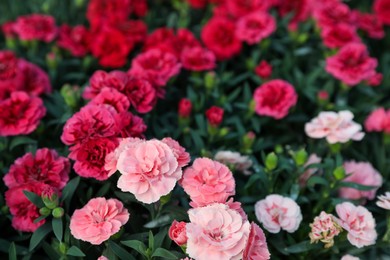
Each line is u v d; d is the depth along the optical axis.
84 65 0.84
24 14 0.96
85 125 0.63
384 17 0.90
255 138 0.77
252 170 0.71
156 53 0.75
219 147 0.75
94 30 0.85
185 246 0.57
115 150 0.61
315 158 0.71
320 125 0.70
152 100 0.70
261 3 0.87
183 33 0.82
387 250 0.66
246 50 0.90
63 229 0.63
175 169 0.59
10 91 0.73
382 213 0.69
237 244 0.56
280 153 0.72
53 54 0.81
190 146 0.73
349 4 1.03
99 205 0.60
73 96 0.70
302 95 0.83
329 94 0.82
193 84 0.82
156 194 0.58
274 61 0.85
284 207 0.63
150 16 0.94
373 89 0.87
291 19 0.92
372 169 0.71
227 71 0.87
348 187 0.69
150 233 0.59
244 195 0.68
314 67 0.86
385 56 0.90
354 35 0.83
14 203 0.63
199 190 0.59
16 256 0.62
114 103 0.66
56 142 0.73
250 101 0.78
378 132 0.80
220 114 0.71
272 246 0.65
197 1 0.92
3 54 0.79
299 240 0.66
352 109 0.79
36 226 0.62
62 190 0.64
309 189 0.70
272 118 0.79
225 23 0.83
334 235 0.61
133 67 0.75
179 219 0.62
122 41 0.81
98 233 0.58
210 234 0.56
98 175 0.62
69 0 0.98
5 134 0.68
